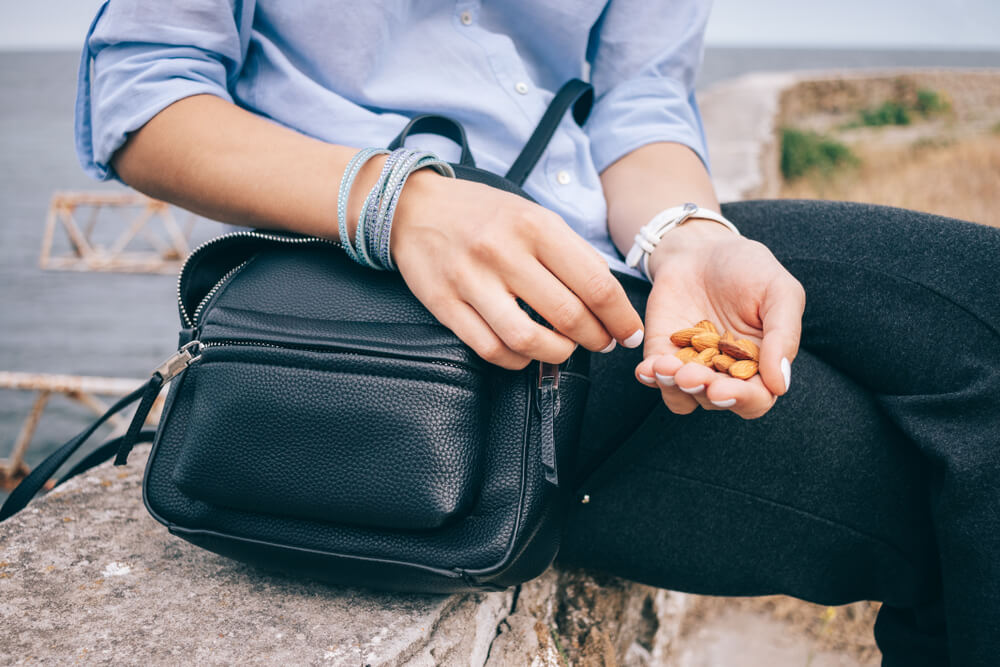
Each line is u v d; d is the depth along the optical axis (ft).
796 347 2.02
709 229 2.51
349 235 2.22
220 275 2.48
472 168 2.34
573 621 3.02
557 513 2.26
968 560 2.18
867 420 2.40
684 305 2.29
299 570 2.32
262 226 2.35
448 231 2.10
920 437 2.27
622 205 2.76
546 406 2.18
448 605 2.46
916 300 2.35
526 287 2.03
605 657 2.96
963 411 2.24
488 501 2.19
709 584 2.60
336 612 2.36
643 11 3.01
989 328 2.26
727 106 16.96
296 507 2.19
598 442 2.51
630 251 2.60
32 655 2.17
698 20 3.05
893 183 19.01
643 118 2.89
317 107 2.53
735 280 2.19
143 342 55.77
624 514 2.54
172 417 2.36
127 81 2.31
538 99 2.70
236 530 2.27
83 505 2.77
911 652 2.52
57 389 17.60
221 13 2.38
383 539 2.20
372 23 2.50
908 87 29.27
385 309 2.24
